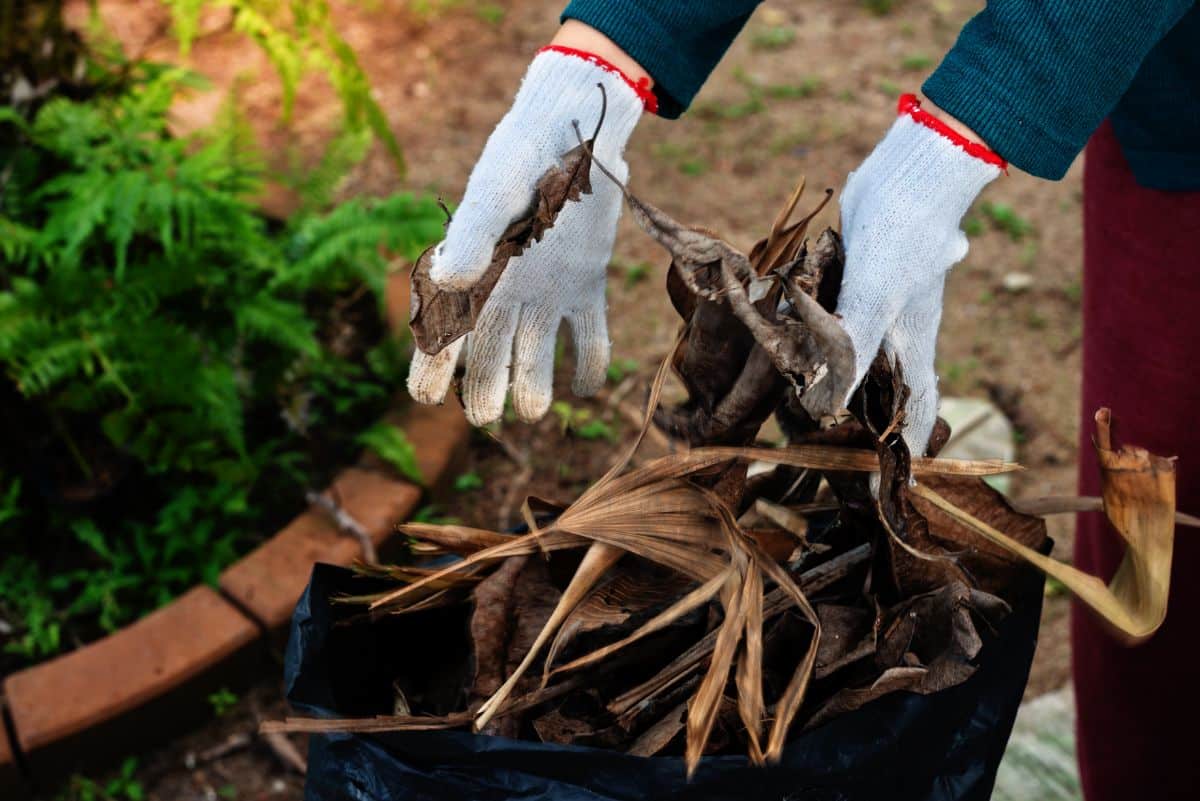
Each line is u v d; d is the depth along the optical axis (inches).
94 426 95.5
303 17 104.2
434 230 95.1
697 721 37.9
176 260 90.4
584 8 42.4
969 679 43.3
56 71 95.0
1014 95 37.9
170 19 149.6
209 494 94.3
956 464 43.9
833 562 45.4
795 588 41.5
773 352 35.9
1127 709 60.2
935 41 156.3
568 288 46.9
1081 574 42.0
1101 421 40.4
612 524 42.0
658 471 42.9
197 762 84.4
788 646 43.4
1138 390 54.8
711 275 36.4
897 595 43.6
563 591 45.1
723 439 43.5
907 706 41.0
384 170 132.9
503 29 158.1
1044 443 106.1
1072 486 102.0
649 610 44.4
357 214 96.8
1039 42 37.5
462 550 47.2
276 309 92.0
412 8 160.6
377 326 107.5
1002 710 45.2
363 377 103.9
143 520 95.3
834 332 35.5
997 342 116.0
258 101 141.8
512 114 42.4
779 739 37.9
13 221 93.0
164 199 86.3
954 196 39.5
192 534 92.4
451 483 99.6
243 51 149.9
